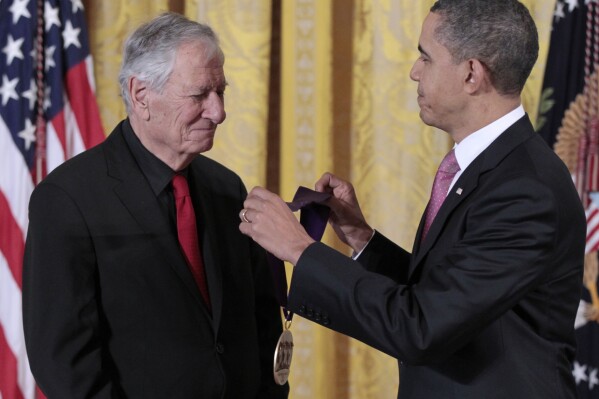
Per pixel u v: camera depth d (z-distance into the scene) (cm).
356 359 496
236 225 298
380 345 244
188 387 268
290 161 479
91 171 270
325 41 473
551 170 250
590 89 462
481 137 262
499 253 240
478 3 256
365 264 312
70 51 446
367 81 482
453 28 256
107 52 474
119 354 263
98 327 261
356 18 478
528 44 257
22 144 433
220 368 274
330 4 473
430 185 481
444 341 239
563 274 254
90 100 451
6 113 432
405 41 475
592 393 467
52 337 252
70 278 255
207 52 264
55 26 441
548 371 254
